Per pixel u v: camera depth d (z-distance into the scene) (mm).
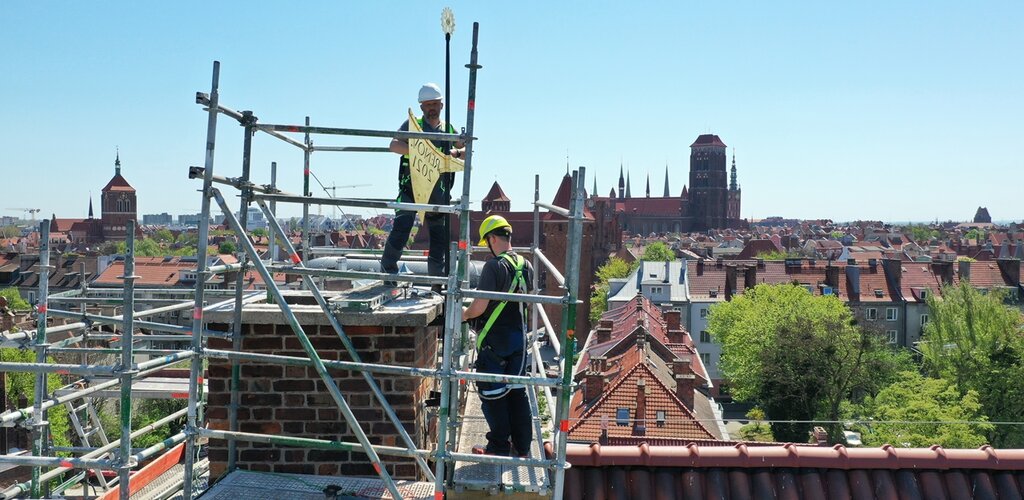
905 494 7078
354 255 8438
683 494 7098
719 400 62531
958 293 50156
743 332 55000
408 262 8297
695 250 161875
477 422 7965
